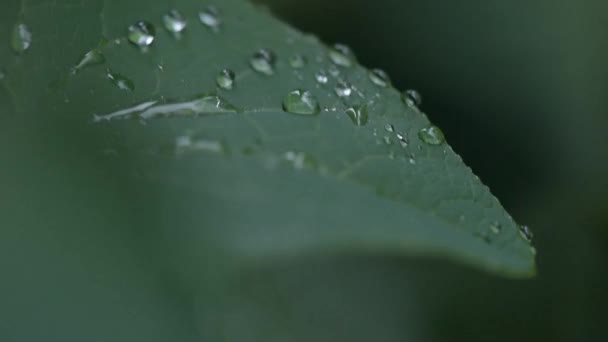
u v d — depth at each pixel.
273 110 0.19
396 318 0.22
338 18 0.23
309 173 0.18
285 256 0.18
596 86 0.23
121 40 0.19
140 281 0.16
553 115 0.23
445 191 0.19
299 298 0.21
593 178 0.23
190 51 0.19
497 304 0.23
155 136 0.18
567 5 0.23
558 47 0.23
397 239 0.18
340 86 0.20
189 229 0.17
